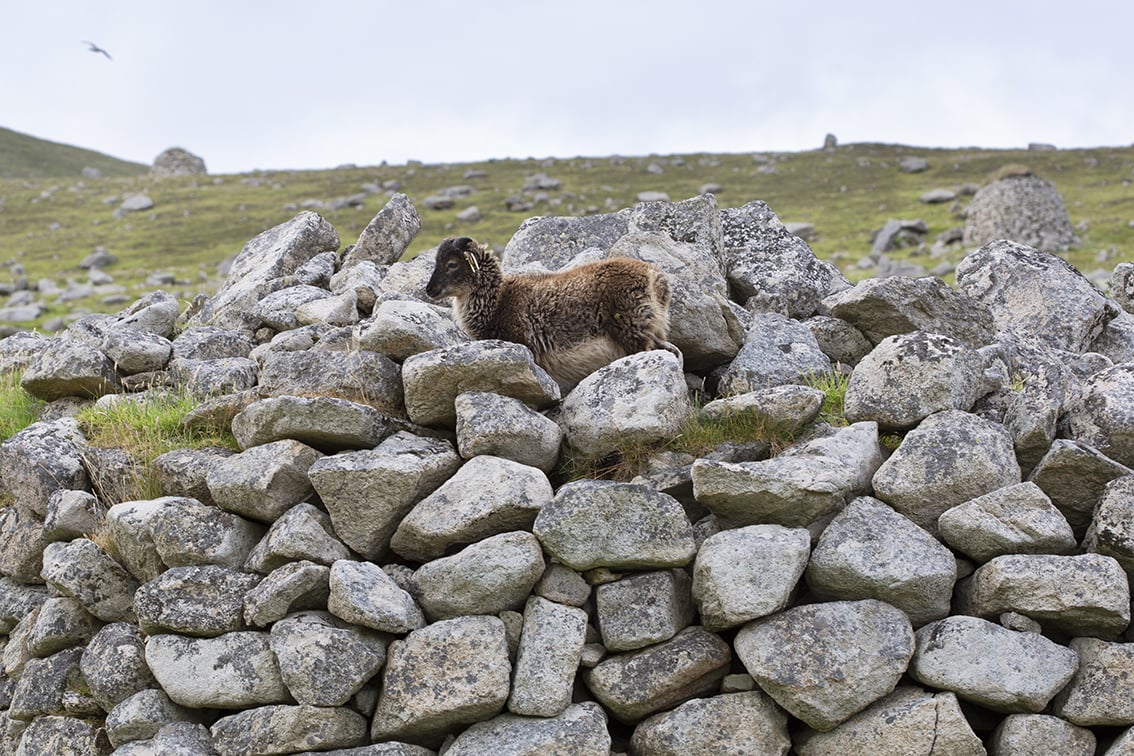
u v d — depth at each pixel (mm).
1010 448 8008
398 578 7957
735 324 9906
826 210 62844
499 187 74188
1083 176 69125
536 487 7875
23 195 80375
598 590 7684
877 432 8391
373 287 11883
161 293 13625
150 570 8555
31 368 11383
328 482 7953
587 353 9633
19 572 9578
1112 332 12031
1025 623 7312
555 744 7129
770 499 7637
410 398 8602
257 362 10805
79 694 8430
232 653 7727
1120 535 7383
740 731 7273
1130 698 7055
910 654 7258
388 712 7383
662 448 8461
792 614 7352
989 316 10180
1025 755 7121
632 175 78312
